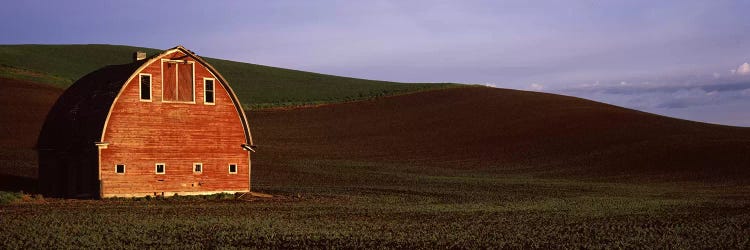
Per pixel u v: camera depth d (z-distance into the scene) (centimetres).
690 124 9688
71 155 4525
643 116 9900
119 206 3781
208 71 4650
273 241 2492
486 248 2398
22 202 3931
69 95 4953
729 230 2858
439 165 7744
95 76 4966
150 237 2548
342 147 8831
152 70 4453
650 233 2775
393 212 3659
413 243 2495
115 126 4306
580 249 2378
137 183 4353
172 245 2373
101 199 4200
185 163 4522
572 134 8931
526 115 10206
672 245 2455
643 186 5922
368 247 2397
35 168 5812
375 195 4941
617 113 9956
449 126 9944
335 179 6222
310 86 14112
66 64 13450
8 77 10694
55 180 4747
